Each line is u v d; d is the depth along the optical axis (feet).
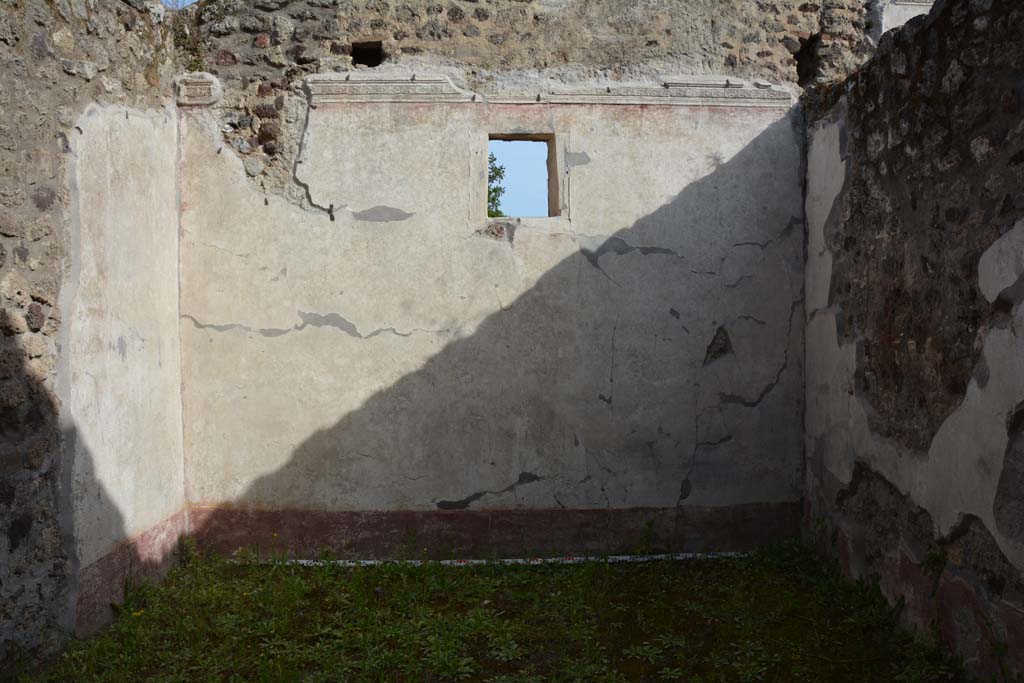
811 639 12.53
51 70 12.05
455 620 13.25
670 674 11.50
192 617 13.29
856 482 14.40
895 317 12.87
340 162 16.69
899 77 12.69
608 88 16.90
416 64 16.83
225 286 16.56
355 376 16.57
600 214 16.83
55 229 12.03
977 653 10.61
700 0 17.19
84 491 12.59
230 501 16.55
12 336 10.98
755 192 17.01
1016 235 9.67
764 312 16.97
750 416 16.94
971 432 10.69
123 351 13.99
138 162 14.73
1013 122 9.77
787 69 17.24
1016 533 9.70
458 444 16.63
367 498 16.57
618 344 16.79
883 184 13.29
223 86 16.69
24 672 10.97
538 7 17.02
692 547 16.87
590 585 14.76
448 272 16.65
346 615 13.60
